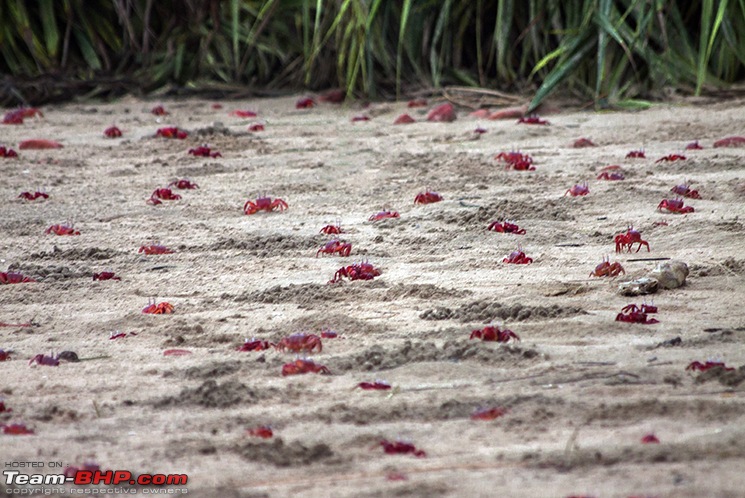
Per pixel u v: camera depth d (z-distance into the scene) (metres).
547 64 25.19
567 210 13.56
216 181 16.50
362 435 6.63
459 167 16.75
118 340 9.12
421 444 6.48
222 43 27.91
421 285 10.34
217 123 21.41
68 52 28.34
